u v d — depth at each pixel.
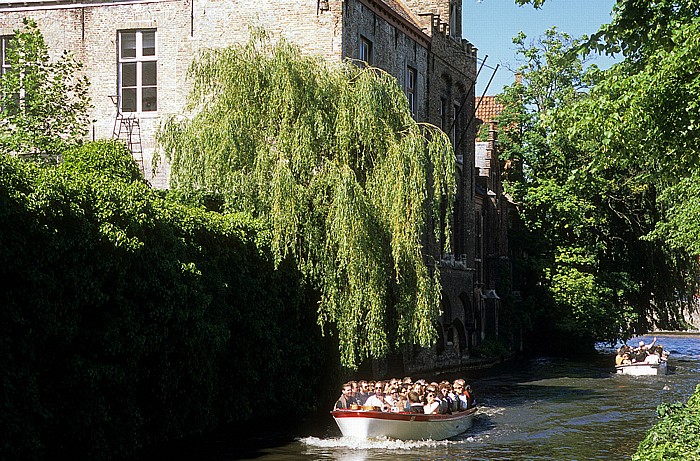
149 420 20.97
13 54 29.70
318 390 27.94
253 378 24.62
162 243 20.97
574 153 53.28
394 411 23.00
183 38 32.38
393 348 30.31
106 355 18.91
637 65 15.88
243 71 25.59
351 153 25.56
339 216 24.09
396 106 26.00
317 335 27.42
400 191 24.91
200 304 21.36
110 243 18.83
